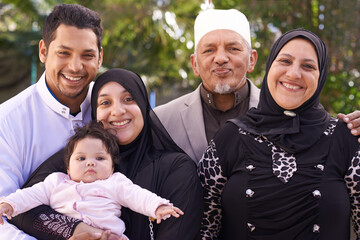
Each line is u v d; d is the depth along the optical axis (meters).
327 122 2.56
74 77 2.87
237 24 3.34
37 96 3.03
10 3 11.58
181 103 3.56
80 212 2.48
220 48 3.29
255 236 2.50
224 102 3.42
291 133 2.49
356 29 6.53
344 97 6.36
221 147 2.70
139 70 11.21
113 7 10.64
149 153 2.77
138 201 2.45
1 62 12.98
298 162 2.46
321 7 6.65
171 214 2.38
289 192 2.42
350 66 6.54
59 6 2.92
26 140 2.92
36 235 2.45
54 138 2.99
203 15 3.42
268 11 6.71
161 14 10.73
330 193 2.41
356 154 2.46
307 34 2.60
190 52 10.94
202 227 2.77
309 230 2.41
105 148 2.63
